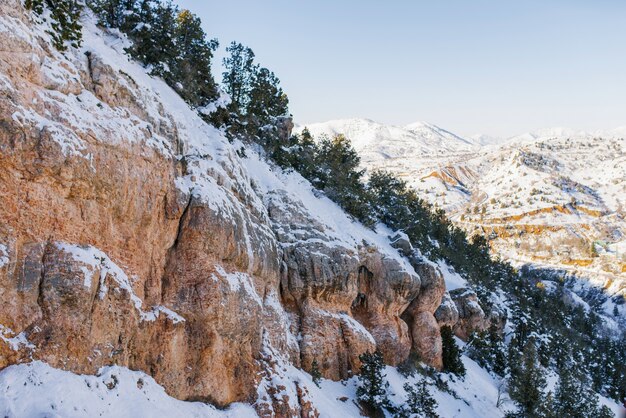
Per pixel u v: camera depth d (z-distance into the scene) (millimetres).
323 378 43000
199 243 29719
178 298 28656
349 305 48469
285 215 45375
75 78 25094
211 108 50188
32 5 24391
